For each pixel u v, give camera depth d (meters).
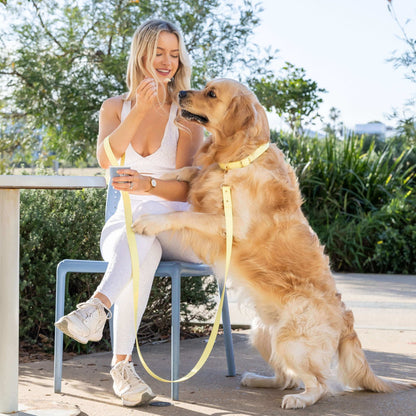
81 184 2.29
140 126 3.19
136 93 2.92
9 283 2.38
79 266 2.84
